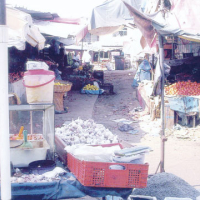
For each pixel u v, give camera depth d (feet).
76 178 8.77
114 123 30.55
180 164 19.21
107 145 10.79
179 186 11.64
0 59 6.25
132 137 25.63
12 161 9.29
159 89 15.01
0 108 6.37
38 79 9.88
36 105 10.05
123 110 36.96
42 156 9.58
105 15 27.53
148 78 48.39
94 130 12.49
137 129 28.14
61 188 8.40
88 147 9.38
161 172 13.58
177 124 28.32
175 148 22.49
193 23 23.75
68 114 34.22
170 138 25.14
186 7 24.25
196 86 29.89
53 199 8.38
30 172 9.00
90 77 56.03
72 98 44.50
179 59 38.99
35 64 9.95
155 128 28.02
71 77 53.72
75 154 9.00
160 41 14.23
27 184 8.19
